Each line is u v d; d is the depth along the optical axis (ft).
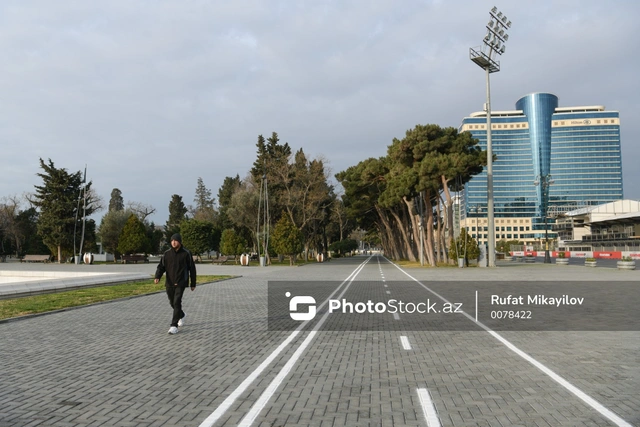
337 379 21.88
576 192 513.86
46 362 25.41
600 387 20.48
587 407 17.83
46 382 21.52
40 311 44.60
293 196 214.07
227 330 35.60
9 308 46.32
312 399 18.88
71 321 40.01
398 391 19.97
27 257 213.05
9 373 23.13
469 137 157.17
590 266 150.41
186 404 18.34
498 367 24.11
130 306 50.44
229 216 229.66
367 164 201.87
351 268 150.30
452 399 18.83
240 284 81.82
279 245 175.94
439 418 16.66
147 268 142.20
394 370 23.53
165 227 356.18
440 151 156.04
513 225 526.16
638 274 108.68
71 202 205.57
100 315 43.65
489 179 148.05
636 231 269.64
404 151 160.56
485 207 526.98
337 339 31.89
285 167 216.13
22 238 247.50
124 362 25.39
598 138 515.09
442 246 177.78
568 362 25.17
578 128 519.19
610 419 16.55
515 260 221.46
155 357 26.58
